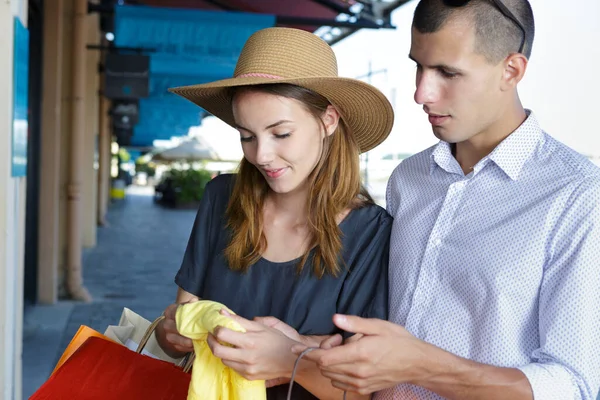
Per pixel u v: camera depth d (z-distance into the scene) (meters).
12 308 2.65
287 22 6.96
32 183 6.18
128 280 7.82
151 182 51.91
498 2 1.22
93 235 10.84
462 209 1.38
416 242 1.44
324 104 1.47
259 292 1.55
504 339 1.27
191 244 1.70
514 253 1.28
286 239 1.56
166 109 16.39
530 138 1.34
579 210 1.23
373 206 1.58
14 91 2.60
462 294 1.34
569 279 1.21
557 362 1.20
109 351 1.62
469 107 1.29
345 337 1.47
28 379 4.08
